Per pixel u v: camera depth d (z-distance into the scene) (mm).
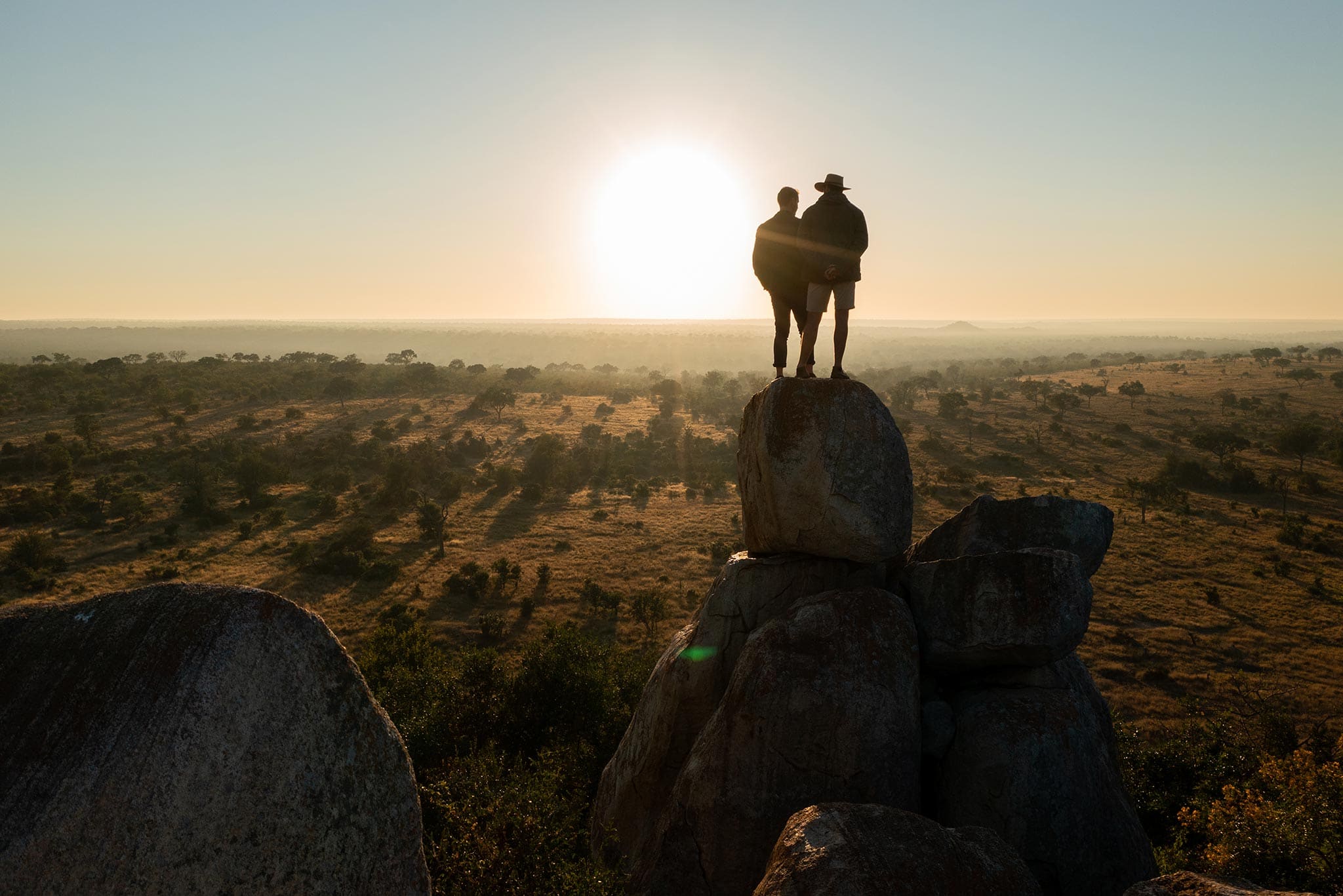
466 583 58469
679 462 116000
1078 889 8078
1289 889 10805
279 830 3650
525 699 20031
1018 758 8359
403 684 21594
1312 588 56969
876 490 9367
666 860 8617
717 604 10211
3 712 3412
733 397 194625
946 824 8539
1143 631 49219
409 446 116188
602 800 11406
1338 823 10922
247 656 3732
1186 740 23391
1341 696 39375
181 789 3406
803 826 6457
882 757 8336
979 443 127625
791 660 8719
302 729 3852
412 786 4297
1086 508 10367
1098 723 9703
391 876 4039
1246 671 43031
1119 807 8820
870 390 9648
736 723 8648
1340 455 101438
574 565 66000
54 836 3131
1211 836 12625
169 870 3311
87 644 3631
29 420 124000
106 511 76875
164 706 3484
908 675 8773
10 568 57094
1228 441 105625
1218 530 75062
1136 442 125438
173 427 122375
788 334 10320
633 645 48094
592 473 104750
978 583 9141
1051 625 8641
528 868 9500
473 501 88812
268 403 156375
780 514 9531
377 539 72312
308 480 94312
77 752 3328
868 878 5809
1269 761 14492
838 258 9281
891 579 10523
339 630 49656
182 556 62812
